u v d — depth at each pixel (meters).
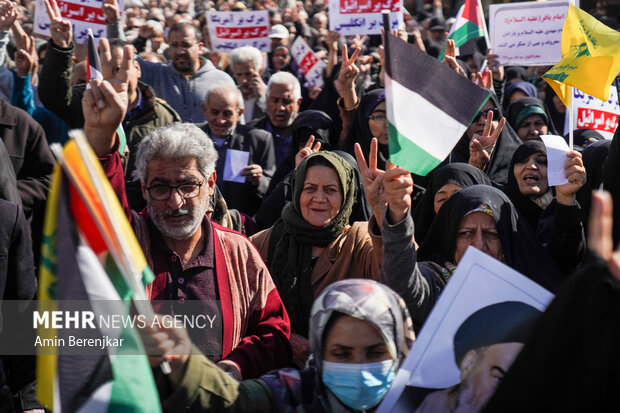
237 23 7.14
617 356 1.47
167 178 2.50
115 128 2.40
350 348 1.94
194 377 1.92
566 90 3.45
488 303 1.99
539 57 5.76
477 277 2.01
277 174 4.96
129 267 1.78
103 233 1.75
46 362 1.88
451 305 1.99
